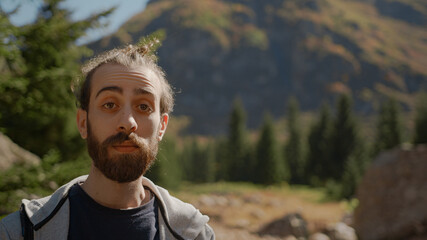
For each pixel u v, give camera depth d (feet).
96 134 3.82
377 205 26.23
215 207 51.96
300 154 174.91
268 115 162.30
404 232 24.29
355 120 136.26
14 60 14.67
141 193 4.18
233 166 182.60
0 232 3.81
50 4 17.24
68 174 14.03
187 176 228.02
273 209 56.39
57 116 18.38
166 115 4.38
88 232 3.86
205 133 526.16
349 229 36.19
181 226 4.24
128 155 3.77
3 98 15.06
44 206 3.96
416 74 566.77
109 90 3.84
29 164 13.84
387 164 26.71
